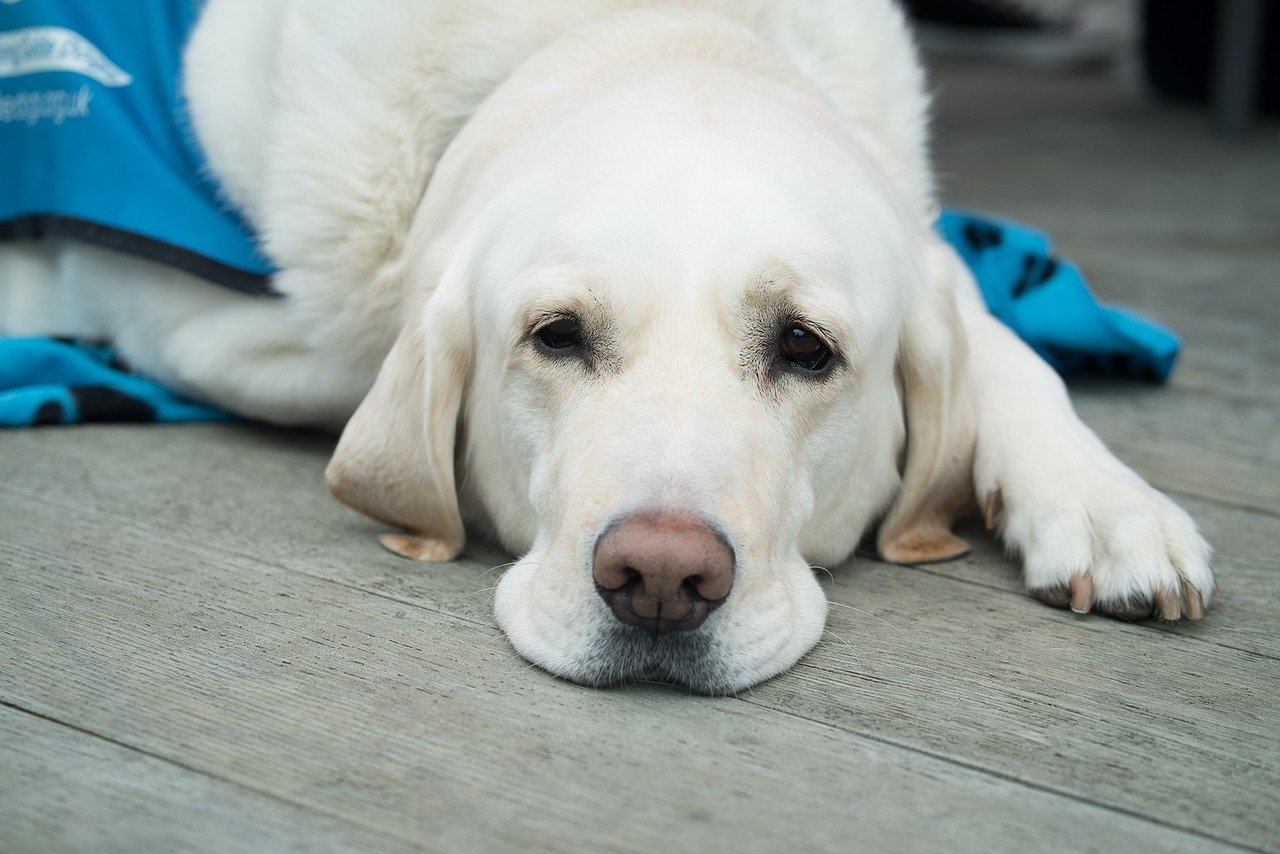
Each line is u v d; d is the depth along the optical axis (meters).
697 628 0.63
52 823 0.54
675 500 0.62
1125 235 1.60
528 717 0.62
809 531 0.73
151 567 0.73
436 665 0.65
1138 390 1.06
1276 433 0.98
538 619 0.65
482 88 0.84
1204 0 2.60
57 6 0.95
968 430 0.78
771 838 0.55
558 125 0.74
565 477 0.66
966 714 0.63
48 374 0.94
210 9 0.93
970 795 0.58
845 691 0.65
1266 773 0.60
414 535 0.77
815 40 0.89
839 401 0.70
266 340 0.88
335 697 0.62
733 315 0.67
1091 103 2.70
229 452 0.89
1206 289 1.36
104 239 0.90
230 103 0.88
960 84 2.93
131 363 0.96
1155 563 0.70
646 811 0.56
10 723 0.60
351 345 0.84
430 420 0.73
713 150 0.69
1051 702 0.64
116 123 0.92
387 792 0.57
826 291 0.68
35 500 0.80
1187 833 0.56
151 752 0.58
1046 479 0.75
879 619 0.71
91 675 0.63
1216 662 0.68
